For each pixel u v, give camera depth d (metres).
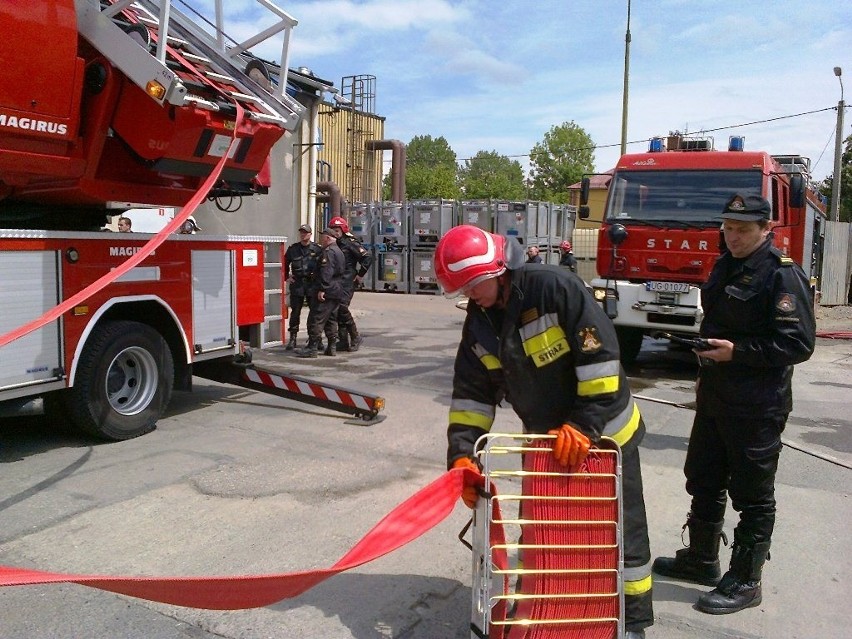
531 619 2.57
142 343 5.91
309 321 10.30
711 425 3.54
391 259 21.95
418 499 2.57
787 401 3.33
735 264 3.39
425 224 21.31
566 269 2.76
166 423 6.47
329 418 6.75
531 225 20.77
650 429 6.77
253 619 3.21
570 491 2.58
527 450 2.57
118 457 5.42
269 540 4.01
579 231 20.38
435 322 14.85
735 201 3.31
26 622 3.14
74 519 4.25
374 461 5.46
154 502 4.53
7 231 4.88
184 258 6.30
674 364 10.91
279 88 6.60
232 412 6.93
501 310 2.79
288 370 9.20
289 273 10.97
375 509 4.50
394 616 3.26
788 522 4.56
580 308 2.63
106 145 5.96
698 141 10.16
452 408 2.94
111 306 5.62
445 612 3.31
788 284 3.21
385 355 10.60
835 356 12.17
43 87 5.18
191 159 6.01
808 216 13.31
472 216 21.17
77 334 5.38
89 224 6.76
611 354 2.63
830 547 4.19
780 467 5.73
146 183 6.32
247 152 6.43
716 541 3.67
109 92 5.58
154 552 3.84
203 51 6.75
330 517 4.36
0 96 4.95
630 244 9.36
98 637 3.04
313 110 15.10
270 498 4.65
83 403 5.50
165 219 10.31
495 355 2.82
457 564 3.81
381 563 3.80
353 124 27.22
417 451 5.76
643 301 9.19
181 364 6.43
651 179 9.49
